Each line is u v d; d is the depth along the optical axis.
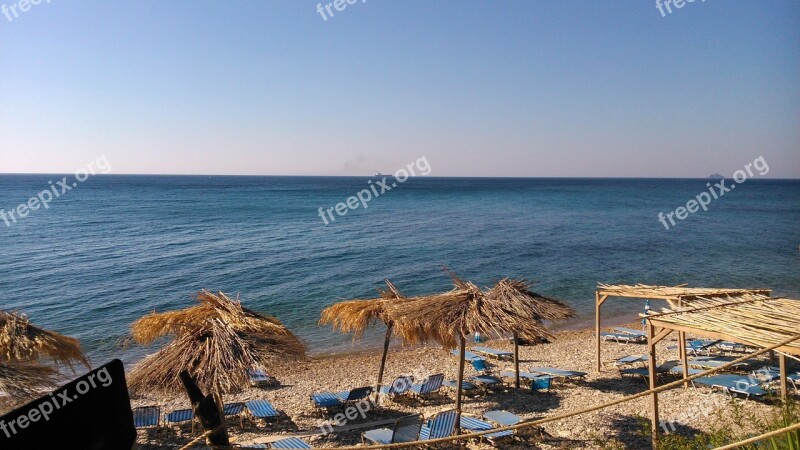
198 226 57.03
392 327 13.61
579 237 50.94
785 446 5.65
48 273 31.38
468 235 51.44
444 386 14.51
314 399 13.03
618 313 24.91
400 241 46.59
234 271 32.88
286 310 24.66
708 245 46.28
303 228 56.03
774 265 36.69
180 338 9.18
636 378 15.46
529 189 167.38
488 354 18.41
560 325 23.17
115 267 33.53
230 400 14.12
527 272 33.66
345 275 32.12
